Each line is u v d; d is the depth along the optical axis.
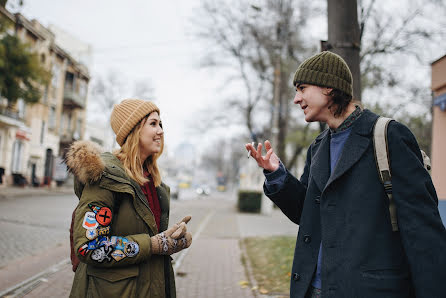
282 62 18.31
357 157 1.64
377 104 7.04
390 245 1.54
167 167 81.62
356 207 1.59
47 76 17.22
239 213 19.73
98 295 1.69
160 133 2.09
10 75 15.66
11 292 4.24
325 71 1.78
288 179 2.04
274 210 24.30
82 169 1.67
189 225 12.24
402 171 1.54
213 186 113.44
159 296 1.83
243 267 6.10
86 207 1.71
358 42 4.32
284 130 21.03
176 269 5.82
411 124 7.09
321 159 1.85
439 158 6.02
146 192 2.01
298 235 1.87
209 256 6.99
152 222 1.88
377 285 1.49
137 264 1.78
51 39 30.53
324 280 1.62
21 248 6.76
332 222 1.65
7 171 25.72
